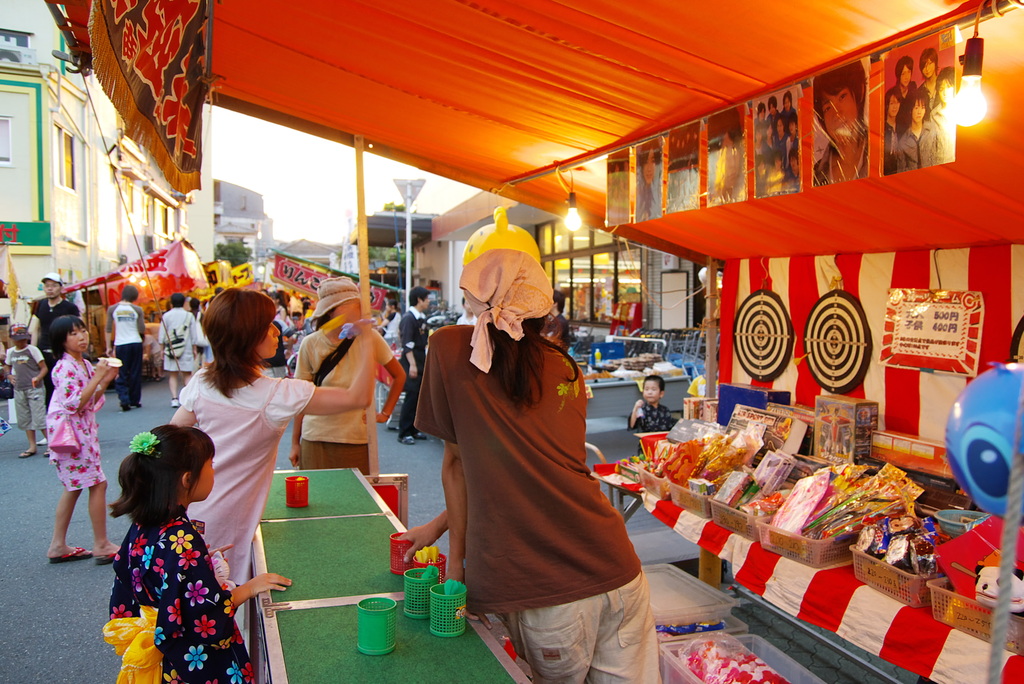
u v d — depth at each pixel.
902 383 3.70
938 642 2.38
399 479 3.70
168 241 27.12
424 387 1.99
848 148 2.37
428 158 4.81
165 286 13.84
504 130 3.86
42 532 5.53
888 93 2.22
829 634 4.02
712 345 5.32
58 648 3.69
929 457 3.38
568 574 1.83
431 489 6.70
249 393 2.47
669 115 3.23
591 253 15.96
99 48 1.50
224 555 2.49
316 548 2.61
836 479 3.17
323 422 4.23
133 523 1.99
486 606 1.84
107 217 18.66
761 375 4.71
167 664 1.92
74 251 16.16
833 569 2.92
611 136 3.69
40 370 8.10
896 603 2.58
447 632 1.92
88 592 4.40
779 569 3.07
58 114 15.23
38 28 14.65
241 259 57.09
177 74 2.47
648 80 2.82
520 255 1.93
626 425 10.05
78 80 16.23
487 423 1.85
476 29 2.62
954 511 2.88
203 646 1.92
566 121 3.54
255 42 3.20
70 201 16.02
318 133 4.52
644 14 2.24
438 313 19.42
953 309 3.43
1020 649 2.16
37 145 14.62
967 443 0.79
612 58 2.64
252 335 2.48
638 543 5.08
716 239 4.55
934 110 2.08
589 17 2.32
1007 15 1.86
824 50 2.36
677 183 3.32
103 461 7.72
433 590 1.97
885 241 3.68
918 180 2.76
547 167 4.47
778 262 4.57
